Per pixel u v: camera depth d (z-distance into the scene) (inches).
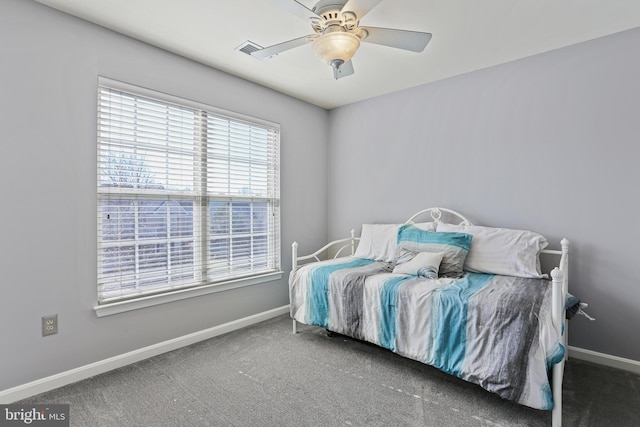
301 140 140.4
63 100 78.3
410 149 126.6
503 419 65.9
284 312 133.6
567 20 81.1
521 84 102.3
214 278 110.0
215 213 110.3
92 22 82.4
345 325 94.7
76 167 80.4
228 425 64.0
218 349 99.3
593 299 91.8
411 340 80.4
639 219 85.5
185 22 82.4
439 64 105.8
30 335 73.8
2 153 70.5
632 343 86.8
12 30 71.4
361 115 141.1
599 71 90.1
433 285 83.3
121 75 87.7
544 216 99.0
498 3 74.1
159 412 67.9
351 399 72.9
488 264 96.7
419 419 65.9
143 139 92.7
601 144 90.2
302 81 120.2
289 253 135.7
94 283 83.3
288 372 85.1
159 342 95.9
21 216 72.7
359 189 142.2
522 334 64.3
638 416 67.1
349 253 144.3
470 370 69.7
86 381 80.1
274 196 130.7
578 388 77.9
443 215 119.0
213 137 109.4
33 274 74.2
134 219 91.1
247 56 100.6
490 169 108.4
